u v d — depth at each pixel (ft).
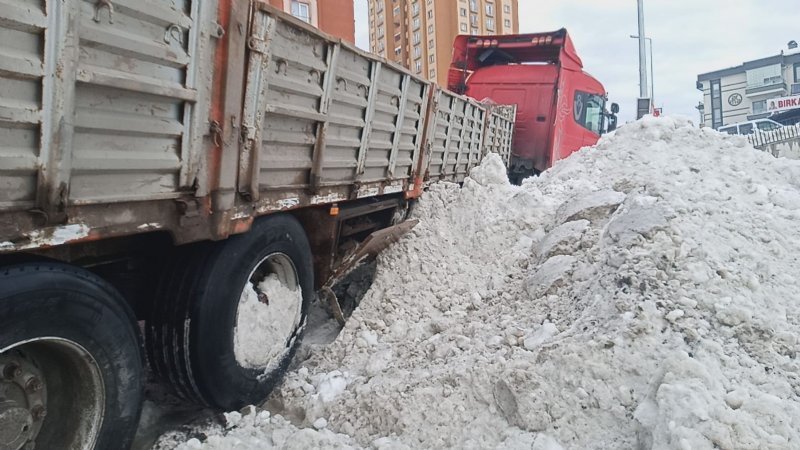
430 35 177.17
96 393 7.48
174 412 10.96
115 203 7.11
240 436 9.84
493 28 181.27
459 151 22.86
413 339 14.14
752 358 9.57
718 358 9.43
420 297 15.80
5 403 6.82
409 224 17.56
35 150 5.98
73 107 6.23
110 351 7.50
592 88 42.01
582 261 14.32
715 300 10.82
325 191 12.61
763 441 7.43
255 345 10.93
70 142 6.26
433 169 20.21
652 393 8.93
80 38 6.26
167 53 7.49
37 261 6.79
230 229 9.34
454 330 13.70
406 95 15.67
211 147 8.69
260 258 10.75
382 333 14.51
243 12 8.76
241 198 9.51
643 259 12.11
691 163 19.20
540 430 9.30
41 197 6.04
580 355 9.98
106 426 7.57
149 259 9.83
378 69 13.65
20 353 7.02
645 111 56.49
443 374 10.96
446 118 20.36
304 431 9.41
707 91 201.46
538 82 38.11
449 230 18.78
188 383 9.71
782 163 18.57
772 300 11.10
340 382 12.12
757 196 15.87
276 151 10.48
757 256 12.42
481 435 9.58
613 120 46.42
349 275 17.80
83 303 7.01
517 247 18.04
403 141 16.62
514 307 14.17
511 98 39.09
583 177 21.36
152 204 7.75
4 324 6.03
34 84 5.87
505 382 9.87
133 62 7.06
